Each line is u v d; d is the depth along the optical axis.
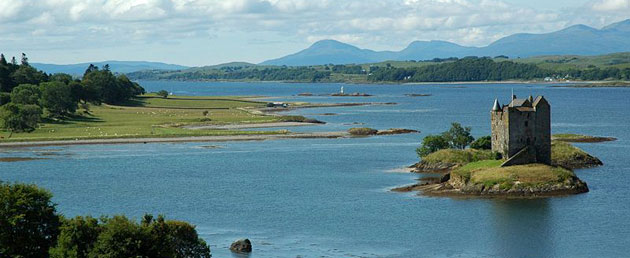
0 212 122.12
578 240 158.88
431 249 154.12
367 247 156.00
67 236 120.12
